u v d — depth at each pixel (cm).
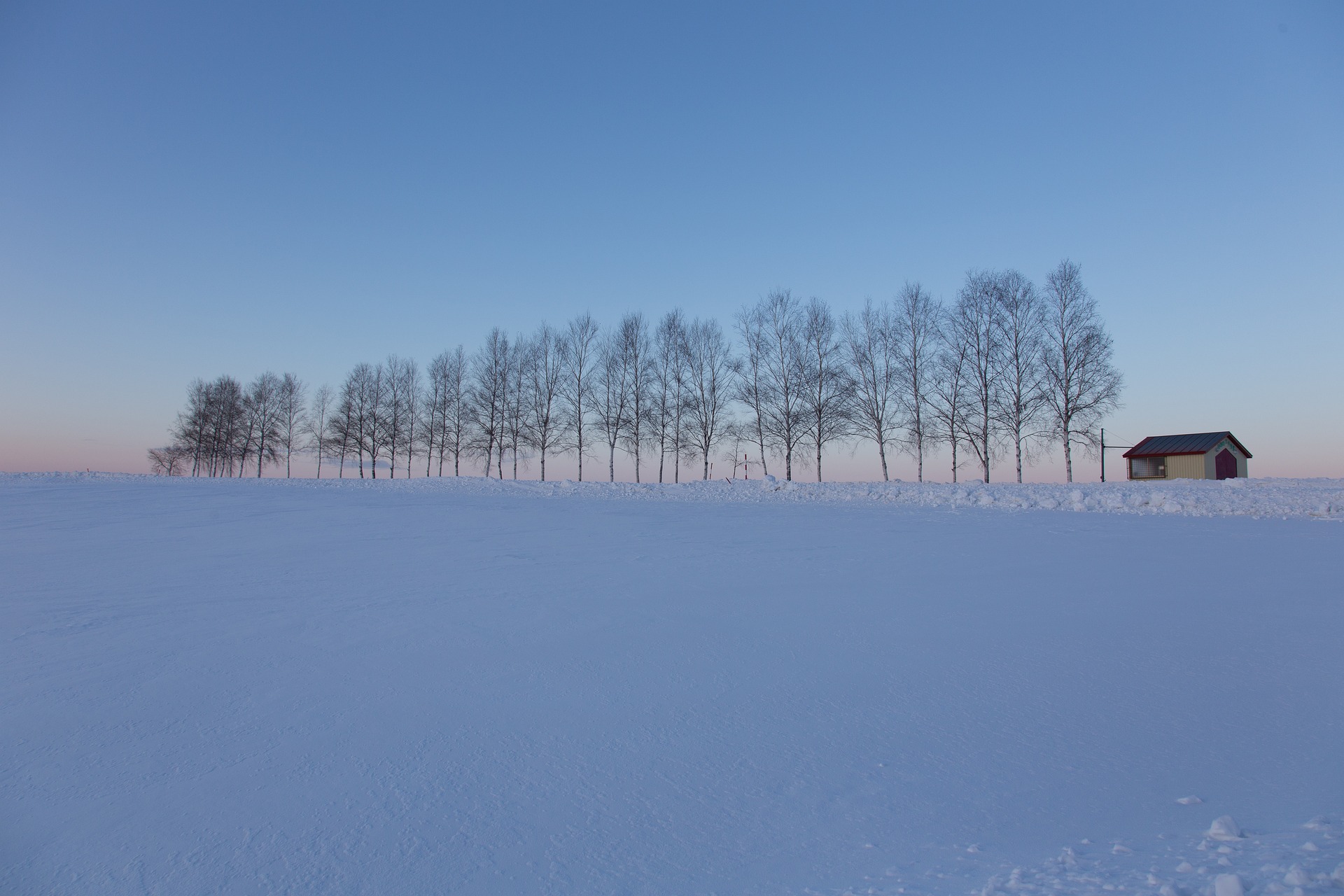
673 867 250
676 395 4150
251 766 327
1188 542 1095
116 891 234
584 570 848
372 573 827
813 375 3778
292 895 233
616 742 357
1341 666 473
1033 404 3328
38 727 370
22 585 747
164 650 509
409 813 287
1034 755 343
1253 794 300
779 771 327
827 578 797
